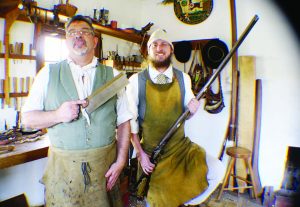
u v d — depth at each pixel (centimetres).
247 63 304
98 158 132
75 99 131
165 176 188
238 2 310
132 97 197
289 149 288
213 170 192
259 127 302
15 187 224
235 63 310
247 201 282
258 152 308
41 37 233
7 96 212
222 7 324
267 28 295
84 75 137
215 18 330
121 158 146
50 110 133
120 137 152
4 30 207
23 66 225
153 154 190
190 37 352
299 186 278
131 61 345
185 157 199
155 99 198
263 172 308
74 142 128
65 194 128
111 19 330
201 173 186
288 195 275
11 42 215
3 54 207
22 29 222
